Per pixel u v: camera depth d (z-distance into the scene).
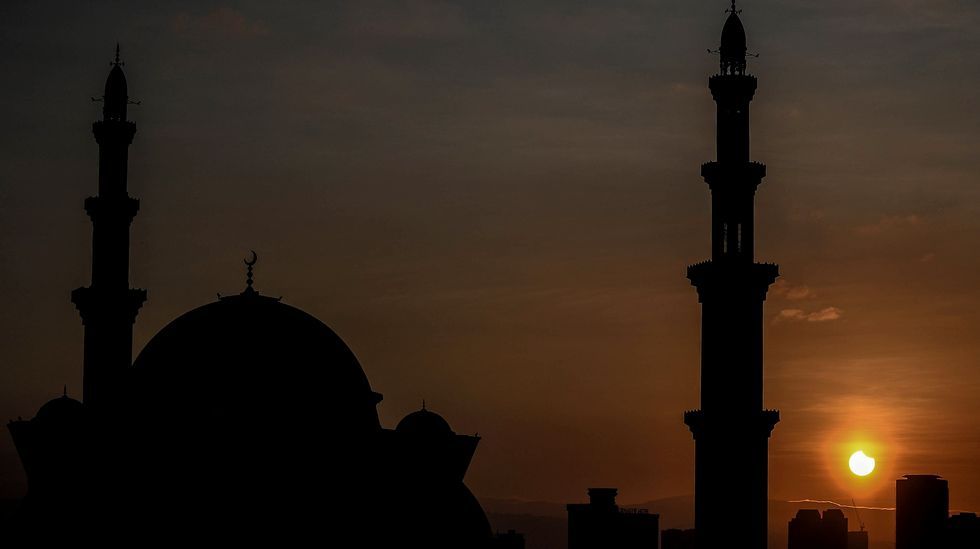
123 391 112.00
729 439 131.00
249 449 106.00
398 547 109.69
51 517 106.19
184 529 103.19
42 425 110.19
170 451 106.00
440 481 115.56
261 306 114.50
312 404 109.19
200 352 110.12
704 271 133.25
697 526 131.75
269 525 103.81
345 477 108.12
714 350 132.50
